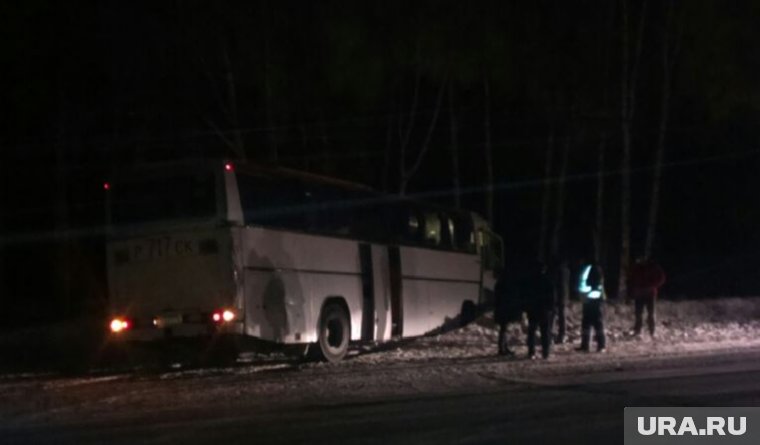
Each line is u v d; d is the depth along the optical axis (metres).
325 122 32.59
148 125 32.19
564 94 33.12
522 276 20.48
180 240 19.00
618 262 41.00
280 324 19.56
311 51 30.36
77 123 32.97
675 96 34.59
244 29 29.89
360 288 22.52
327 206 21.64
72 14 30.44
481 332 27.12
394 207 24.38
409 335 24.62
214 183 18.81
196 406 14.57
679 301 32.03
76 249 36.91
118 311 19.48
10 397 16.05
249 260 18.98
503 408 13.65
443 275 26.42
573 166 39.12
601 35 32.41
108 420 13.51
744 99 32.03
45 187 37.41
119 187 19.62
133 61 30.67
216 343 19.19
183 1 29.73
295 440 11.57
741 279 43.94
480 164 38.53
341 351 21.55
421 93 35.03
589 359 19.92
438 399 14.69
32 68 31.08
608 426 12.17
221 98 31.41
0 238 37.31
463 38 31.22
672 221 43.81
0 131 33.53
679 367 18.17
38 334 27.34
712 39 31.83
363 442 11.36
